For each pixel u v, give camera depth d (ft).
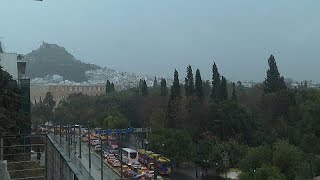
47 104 585.22
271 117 322.34
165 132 286.46
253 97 400.88
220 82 356.59
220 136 302.04
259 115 325.83
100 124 403.54
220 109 307.37
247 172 201.36
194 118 312.91
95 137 358.02
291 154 203.72
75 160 154.71
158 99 393.91
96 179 157.58
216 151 264.93
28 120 181.88
